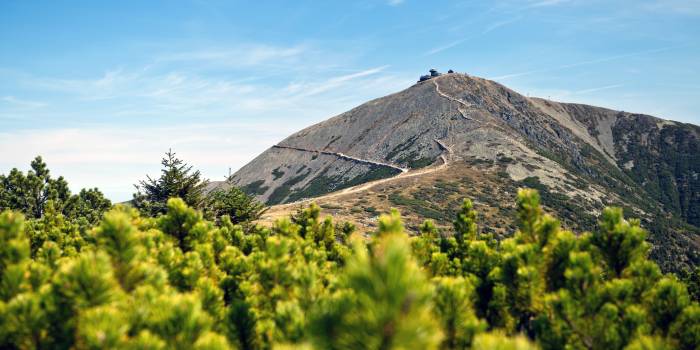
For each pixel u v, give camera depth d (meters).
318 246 14.30
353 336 3.10
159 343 4.60
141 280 6.59
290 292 7.72
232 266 9.75
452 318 5.90
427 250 11.41
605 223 8.30
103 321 4.59
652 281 7.49
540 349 6.42
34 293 6.08
